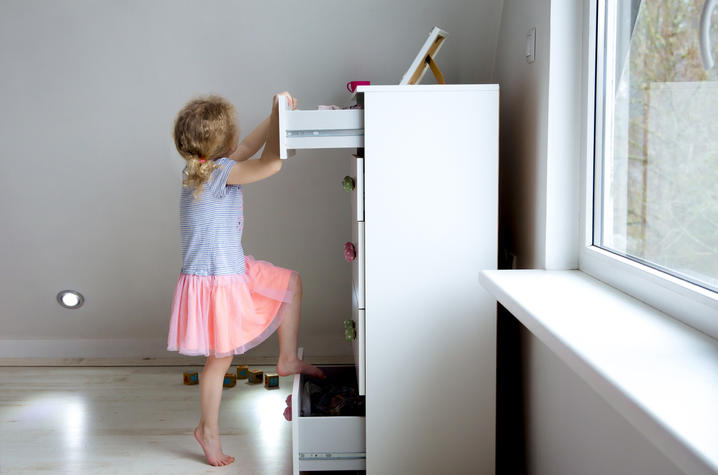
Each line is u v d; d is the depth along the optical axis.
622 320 1.27
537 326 1.27
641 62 1.44
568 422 1.57
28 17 2.42
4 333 3.09
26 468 2.02
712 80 1.17
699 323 1.20
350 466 1.91
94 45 2.48
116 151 2.66
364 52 2.50
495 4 2.36
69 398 2.58
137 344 3.08
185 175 1.97
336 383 2.27
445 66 2.49
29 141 2.63
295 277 2.16
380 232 1.81
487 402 1.87
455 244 1.82
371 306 1.84
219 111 1.99
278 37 2.47
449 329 1.85
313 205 2.77
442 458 1.88
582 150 1.69
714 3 1.16
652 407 0.87
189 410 2.46
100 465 2.04
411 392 1.86
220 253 2.00
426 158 1.79
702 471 0.73
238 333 2.00
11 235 2.81
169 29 2.45
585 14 1.65
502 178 2.30
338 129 1.80
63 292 2.95
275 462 2.05
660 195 1.37
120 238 2.83
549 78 1.70
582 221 1.71
